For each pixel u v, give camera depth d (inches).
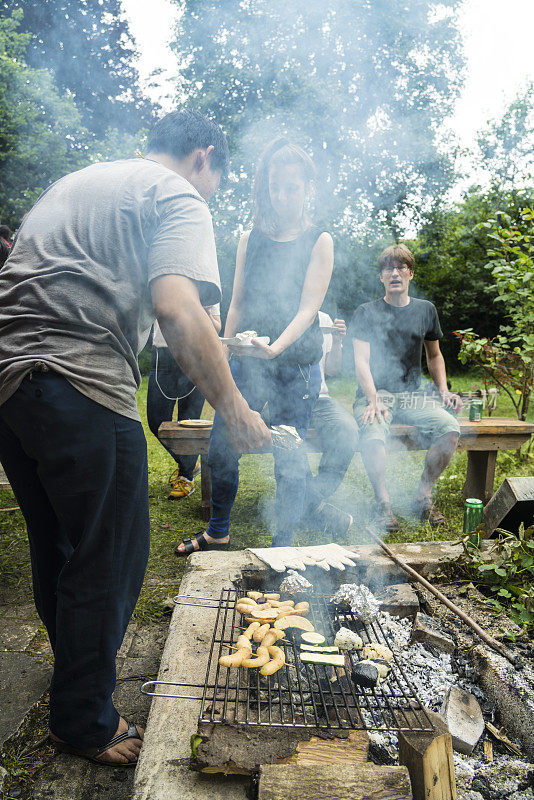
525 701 62.1
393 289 142.2
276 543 103.9
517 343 260.4
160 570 111.9
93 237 53.1
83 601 56.3
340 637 64.9
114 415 54.1
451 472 182.5
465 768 57.9
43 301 51.9
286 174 93.0
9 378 51.3
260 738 52.2
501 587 86.6
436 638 74.9
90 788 59.8
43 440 51.8
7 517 141.2
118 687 76.5
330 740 52.7
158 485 168.6
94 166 59.1
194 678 63.5
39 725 69.0
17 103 430.9
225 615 68.8
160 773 52.4
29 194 421.1
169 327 50.6
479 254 540.1
